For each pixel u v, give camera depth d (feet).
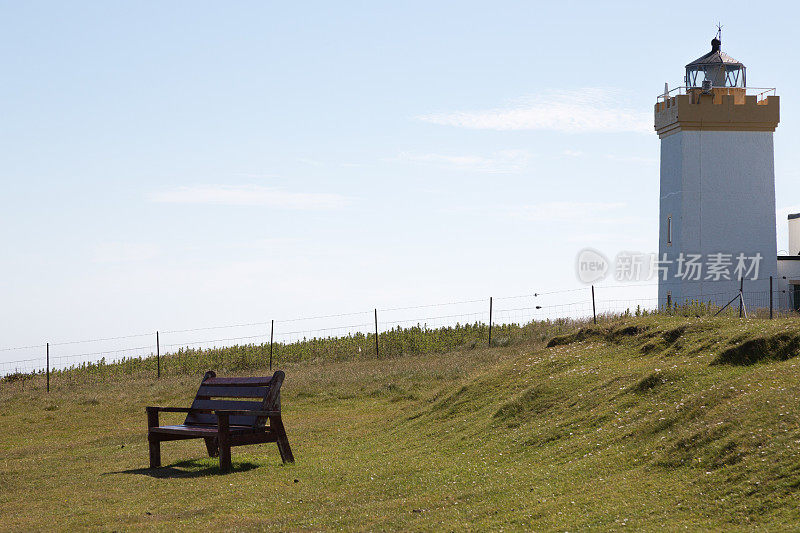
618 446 38.17
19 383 110.22
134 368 118.01
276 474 43.21
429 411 60.90
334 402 77.92
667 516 27.86
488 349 103.09
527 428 46.96
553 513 30.09
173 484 40.93
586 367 57.16
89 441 60.95
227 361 116.88
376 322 115.14
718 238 111.86
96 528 31.76
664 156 117.29
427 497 35.37
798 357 44.93
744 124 111.65
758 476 28.86
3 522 33.50
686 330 59.06
